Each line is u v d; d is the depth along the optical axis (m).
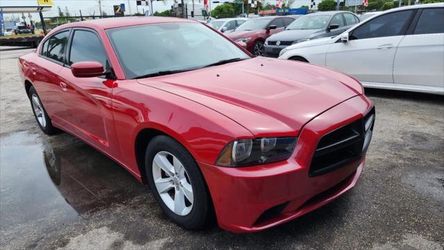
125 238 2.63
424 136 4.21
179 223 2.66
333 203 2.87
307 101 2.49
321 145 2.27
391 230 2.53
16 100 7.36
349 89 2.88
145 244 2.55
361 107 2.61
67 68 3.88
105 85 3.09
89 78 3.34
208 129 2.20
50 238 2.69
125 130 2.88
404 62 5.52
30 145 4.73
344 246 2.40
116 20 3.72
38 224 2.88
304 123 2.24
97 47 3.41
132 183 3.47
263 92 2.60
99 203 3.14
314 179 2.25
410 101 5.64
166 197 2.77
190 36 3.75
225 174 2.12
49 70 4.17
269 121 2.22
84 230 2.76
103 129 3.29
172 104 2.46
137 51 3.29
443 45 5.12
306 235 2.52
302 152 2.18
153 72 3.14
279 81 2.84
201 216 2.43
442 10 5.20
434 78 5.31
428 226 2.55
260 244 2.46
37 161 4.18
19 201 3.27
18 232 2.80
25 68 4.93
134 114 2.71
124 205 3.08
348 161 2.45
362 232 2.52
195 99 2.47
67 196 3.30
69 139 4.88
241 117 2.23
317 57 6.62
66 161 4.12
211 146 2.17
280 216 2.27
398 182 3.17
